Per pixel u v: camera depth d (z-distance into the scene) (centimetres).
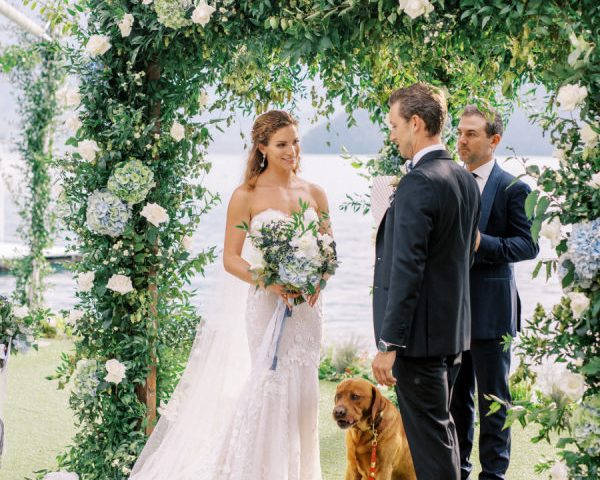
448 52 355
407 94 288
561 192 255
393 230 278
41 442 467
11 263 852
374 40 298
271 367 333
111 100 348
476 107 363
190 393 364
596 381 259
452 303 279
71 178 361
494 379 350
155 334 366
